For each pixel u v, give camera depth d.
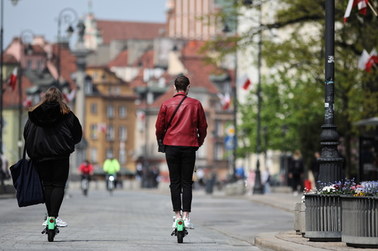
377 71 64.69
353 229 23.80
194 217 50.19
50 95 26.11
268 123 154.38
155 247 25.62
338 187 26.47
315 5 66.94
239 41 70.44
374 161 59.12
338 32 67.00
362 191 24.53
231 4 71.12
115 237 29.81
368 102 68.25
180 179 27.23
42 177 26.52
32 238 28.42
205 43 71.50
